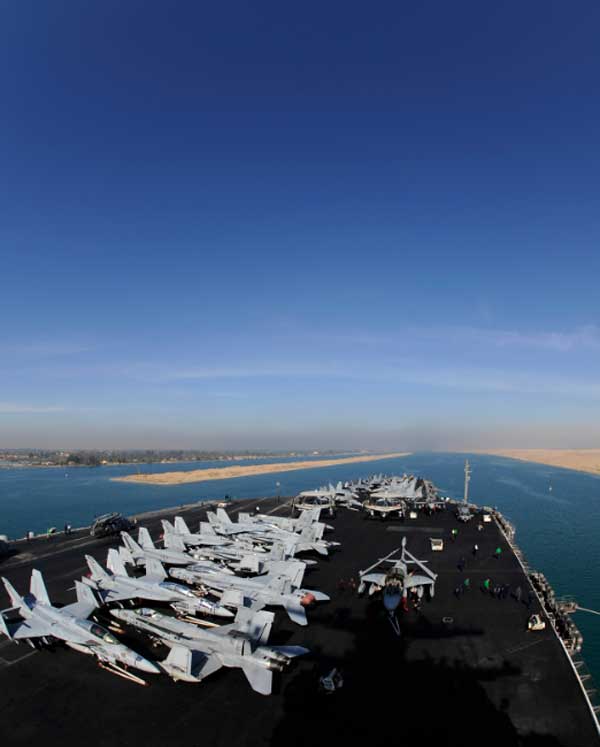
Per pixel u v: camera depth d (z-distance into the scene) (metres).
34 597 45.69
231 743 27.25
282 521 86.25
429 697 31.77
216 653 35.16
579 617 71.06
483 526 93.62
